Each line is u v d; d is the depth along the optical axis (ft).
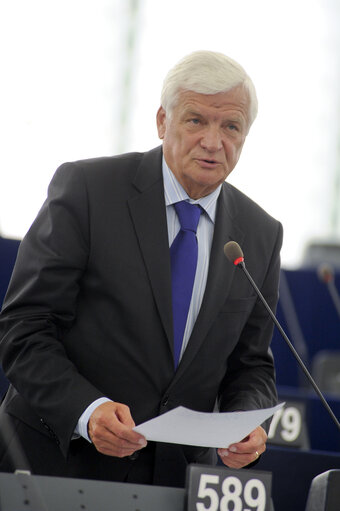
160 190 18.94
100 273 17.98
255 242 19.61
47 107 59.26
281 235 20.26
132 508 14.38
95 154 61.62
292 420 27.22
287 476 24.72
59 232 18.01
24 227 42.27
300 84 66.90
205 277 18.70
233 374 19.67
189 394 18.11
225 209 19.53
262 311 19.75
